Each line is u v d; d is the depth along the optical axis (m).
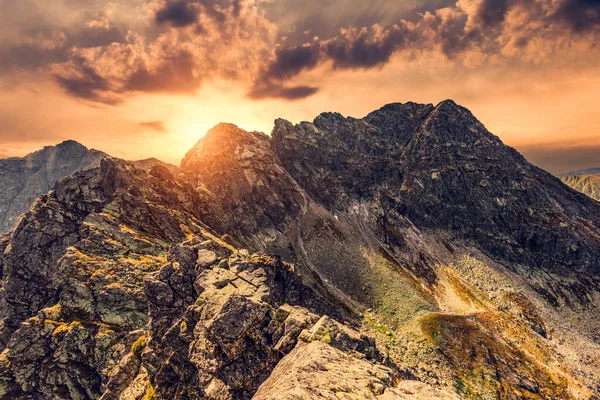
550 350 161.25
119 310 112.50
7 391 98.56
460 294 199.75
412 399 35.97
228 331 61.59
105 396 77.62
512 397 131.12
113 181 160.25
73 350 103.62
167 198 183.00
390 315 174.12
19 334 107.00
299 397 33.69
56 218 147.25
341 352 50.34
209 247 96.69
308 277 198.25
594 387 143.12
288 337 59.78
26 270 136.12
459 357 146.88
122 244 136.12
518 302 197.50
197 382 64.06
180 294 83.25
